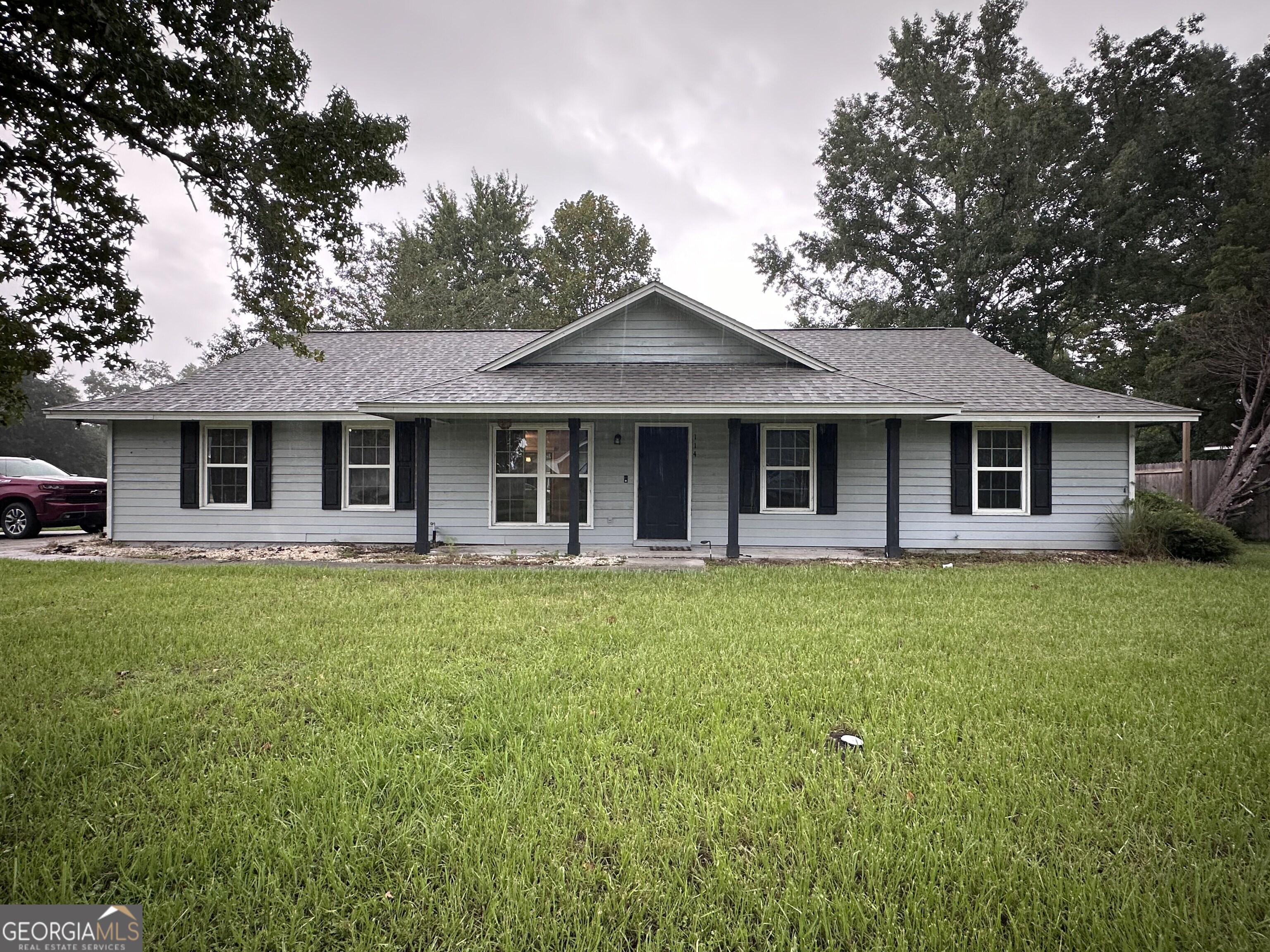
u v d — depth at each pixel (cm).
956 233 2394
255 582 782
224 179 564
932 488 1140
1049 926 188
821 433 1137
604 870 212
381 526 1175
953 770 284
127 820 245
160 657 456
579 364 1173
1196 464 1502
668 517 1159
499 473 1170
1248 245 1733
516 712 345
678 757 293
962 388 1172
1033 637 513
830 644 489
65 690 389
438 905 199
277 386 1234
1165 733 323
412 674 418
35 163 511
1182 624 561
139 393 1198
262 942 184
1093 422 1105
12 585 752
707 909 195
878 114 2770
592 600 664
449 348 1448
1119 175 2147
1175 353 1798
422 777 274
